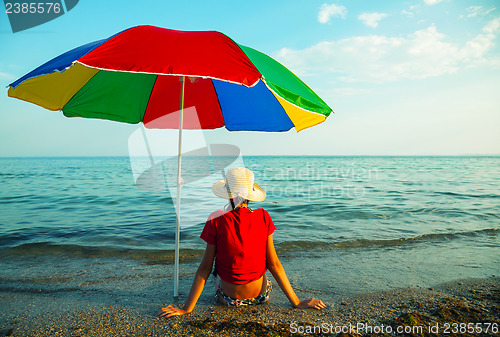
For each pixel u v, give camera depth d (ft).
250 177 9.11
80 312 9.67
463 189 51.60
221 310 9.64
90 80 9.91
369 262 15.39
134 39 7.32
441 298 10.79
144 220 26.43
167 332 8.23
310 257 16.31
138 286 12.25
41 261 15.80
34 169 132.16
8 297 11.03
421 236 20.58
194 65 6.57
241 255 8.93
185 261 15.83
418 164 189.78
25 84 8.82
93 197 40.78
